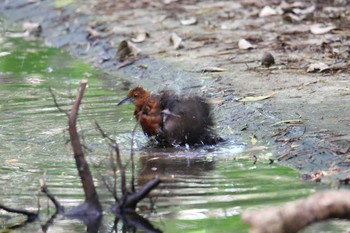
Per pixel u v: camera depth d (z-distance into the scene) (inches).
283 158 436.5
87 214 374.0
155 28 770.2
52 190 399.9
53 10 907.4
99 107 551.2
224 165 432.1
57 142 477.1
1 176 422.6
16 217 376.8
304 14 753.0
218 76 600.1
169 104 474.6
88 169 377.7
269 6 797.2
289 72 592.4
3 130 503.8
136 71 658.2
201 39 711.7
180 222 361.1
